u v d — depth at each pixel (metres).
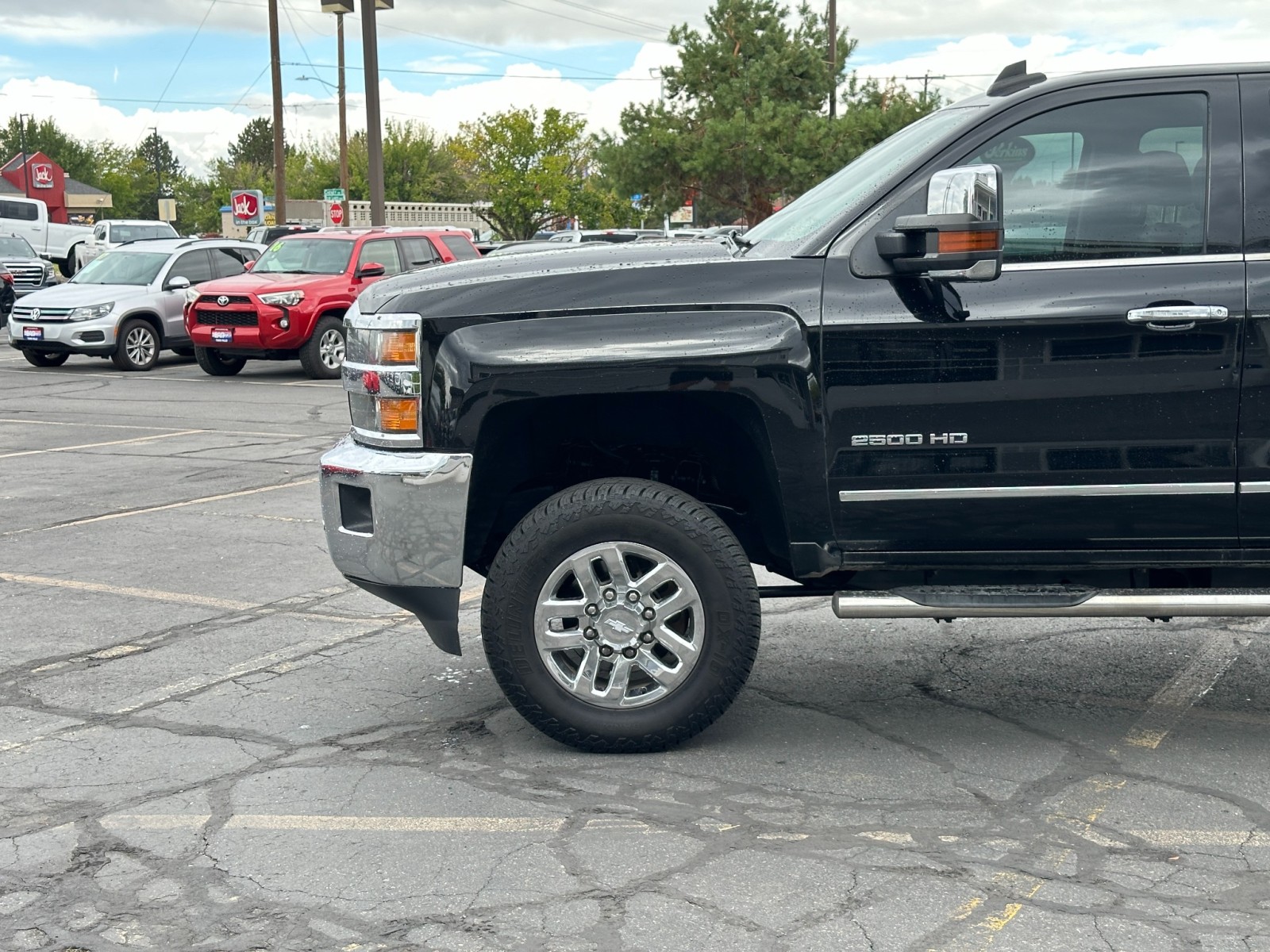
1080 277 4.29
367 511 4.56
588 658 4.56
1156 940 3.31
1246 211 4.29
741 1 33.34
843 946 3.30
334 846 3.94
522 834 4.00
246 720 5.08
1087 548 4.43
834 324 4.33
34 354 20.75
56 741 4.88
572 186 57.34
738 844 3.90
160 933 3.44
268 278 18.97
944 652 5.82
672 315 4.37
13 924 3.50
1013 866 3.73
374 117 27.20
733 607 4.50
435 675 5.60
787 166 31.61
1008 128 4.41
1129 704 5.11
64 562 7.72
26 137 130.38
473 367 4.38
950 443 4.35
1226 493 4.32
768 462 4.42
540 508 4.52
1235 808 4.13
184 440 12.84
